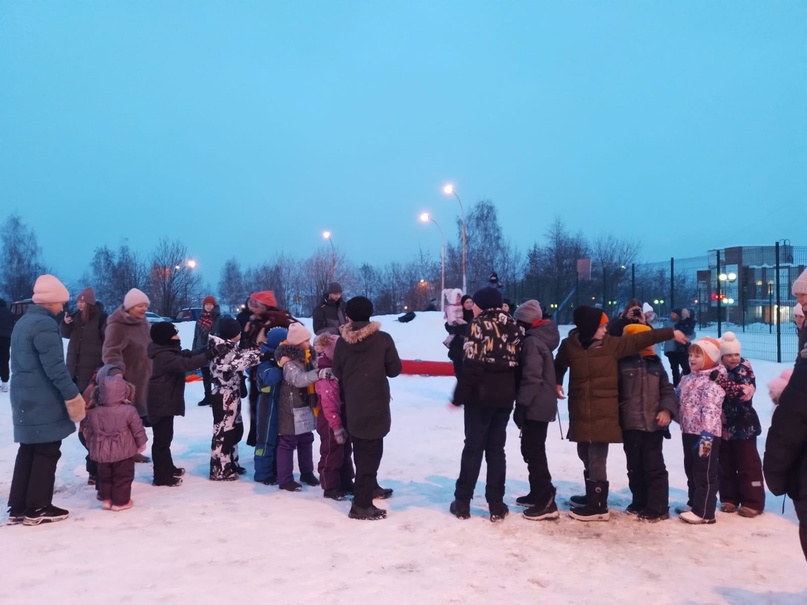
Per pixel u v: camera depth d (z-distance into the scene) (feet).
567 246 153.79
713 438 16.42
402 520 16.42
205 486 19.75
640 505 17.06
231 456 20.76
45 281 16.48
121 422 17.31
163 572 13.07
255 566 13.39
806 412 9.61
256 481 20.18
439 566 13.47
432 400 36.04
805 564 13.79
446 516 16.74
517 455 23.53
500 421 16.56
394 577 12.89
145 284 167.63
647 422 16.38
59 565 13.42
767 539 15.29
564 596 12.11
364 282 211.00
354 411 16.56
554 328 17.17
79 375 22.44
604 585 12.63
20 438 16.12
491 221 196.54
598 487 16.47
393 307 195.52
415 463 22.53
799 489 9.91
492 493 16.49
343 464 18.98
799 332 17.81
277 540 14.92
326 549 14.38
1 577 12.82
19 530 15.67
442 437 26.71
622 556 14.15
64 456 24.11
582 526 16.12
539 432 16.61
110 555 13.99
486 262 187.62
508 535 15.39
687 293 82.74
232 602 11.71
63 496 18.99
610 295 86.63
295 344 19.20
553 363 16.67
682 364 38.32
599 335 16.53
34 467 16.25
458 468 21.86
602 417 16.30
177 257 151.02
